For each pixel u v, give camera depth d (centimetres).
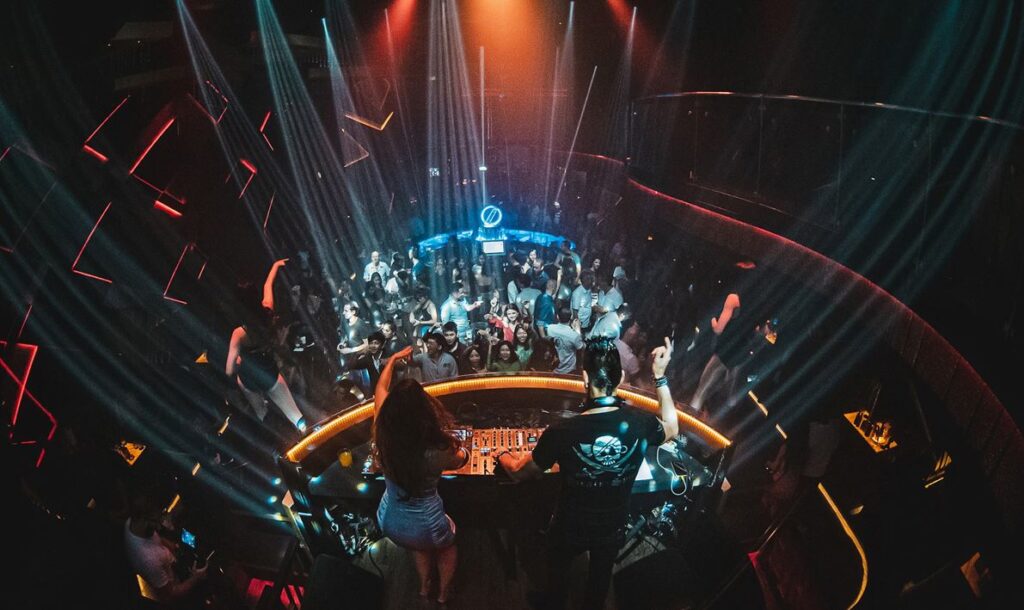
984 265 535
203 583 458
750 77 1382
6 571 421
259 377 623
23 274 804
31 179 850
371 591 396
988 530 387
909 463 521
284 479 436
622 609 382
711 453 442
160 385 812
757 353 767
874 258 654
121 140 1093
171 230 1096
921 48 875
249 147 1564
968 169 560
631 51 1991
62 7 951
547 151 2314
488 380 526
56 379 762
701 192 1126
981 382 451
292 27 1933
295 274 1291
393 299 1194
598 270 1241
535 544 430
